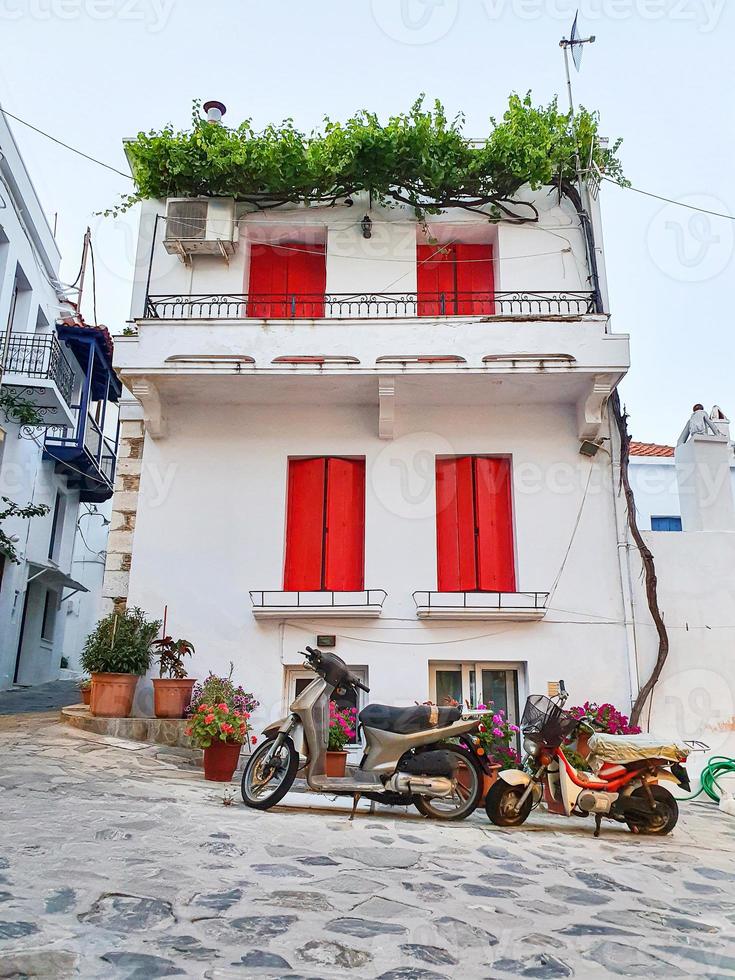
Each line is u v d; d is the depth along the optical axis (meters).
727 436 10.47
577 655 9.38
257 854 4.52
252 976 2.76
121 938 3.02
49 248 16.98
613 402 10.08
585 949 3.31
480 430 10.16
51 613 19.53
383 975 2.87
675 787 8.78
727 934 3.65
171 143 10.46
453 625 9.45
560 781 6.30
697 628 9.51
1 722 9.22
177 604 9.65
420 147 10.33
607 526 9.78
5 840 4.35
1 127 13.53
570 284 10.54
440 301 10.40
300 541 9.98
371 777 7.30
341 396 10.08
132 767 7.27
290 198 10.73
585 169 10.62
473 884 4.24
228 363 9.52
